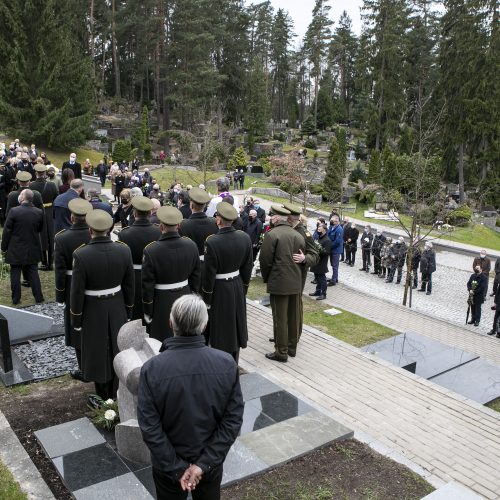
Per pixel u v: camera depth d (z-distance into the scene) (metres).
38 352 7.34
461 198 40.41
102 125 54.28
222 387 3.01
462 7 40.19
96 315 5.54
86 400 5.95
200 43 50.00
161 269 5.84
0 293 9.67
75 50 43.72
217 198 10.02
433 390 7.02
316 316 11.19
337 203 37.91
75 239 6.17
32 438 5.12
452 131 40.69
